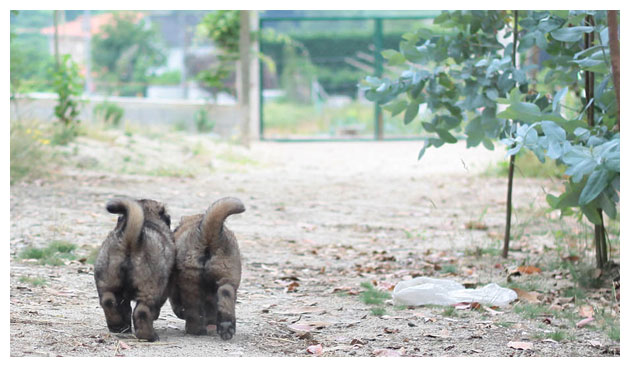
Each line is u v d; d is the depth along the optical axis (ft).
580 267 28.63
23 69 71.46
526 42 29.32
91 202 41.65
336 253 33.30
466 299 24.85
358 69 111.65
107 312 18.94
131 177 50.49
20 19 95.40
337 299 25.49
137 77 108.58
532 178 53.88
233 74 83.82
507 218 32.19
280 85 114.83
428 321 22.56
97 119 68.95
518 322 22.67
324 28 143.43
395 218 42.24
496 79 29.19
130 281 18.78
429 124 30.76
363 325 22.09
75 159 53.21
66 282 25.55
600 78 28.09
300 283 27.81
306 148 76.79
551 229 36.91
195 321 20.04
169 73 110.52
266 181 53.67
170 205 42.45
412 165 64.23
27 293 23.44
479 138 29.91
